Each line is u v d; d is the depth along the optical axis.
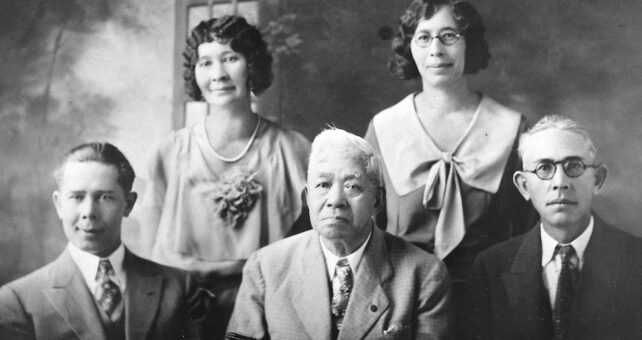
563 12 4.39
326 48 4.54
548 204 4.22
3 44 4.86
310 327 3.96
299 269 4.12
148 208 4.54
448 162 4.34
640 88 4.29
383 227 4.34
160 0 4.73
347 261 4.07
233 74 4.56
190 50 4.64
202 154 4.54
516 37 4.40
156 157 4.60
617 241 4.16
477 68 4.41
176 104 4.64
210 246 4.45
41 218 4.61
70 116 4.73
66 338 4.41
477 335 4.17
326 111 4.50
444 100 4.40
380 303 3.95
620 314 4.09
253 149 4.52
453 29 4.42
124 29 4.76
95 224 4.53
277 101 4.55
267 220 4.44
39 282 4.51
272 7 4.60
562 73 4.35
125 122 4.67
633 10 4.35
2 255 4.59
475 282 4.22
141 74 4.70
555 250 4.19
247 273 4.22
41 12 4.86
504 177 4.29
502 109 4.36
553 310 4.14
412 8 4.47
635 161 4.22
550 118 4.32
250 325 4.07
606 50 4.34
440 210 4.30
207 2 4.66
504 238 4.25
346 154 4.14
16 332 4.44
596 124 4.29
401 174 4.37
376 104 4.46
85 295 4.46
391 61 4.48
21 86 4.80
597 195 4.21
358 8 4.53
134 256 4.50
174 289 4.43
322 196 4.11
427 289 4.03
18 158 4.71
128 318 4.41
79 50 4.79
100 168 4.60
